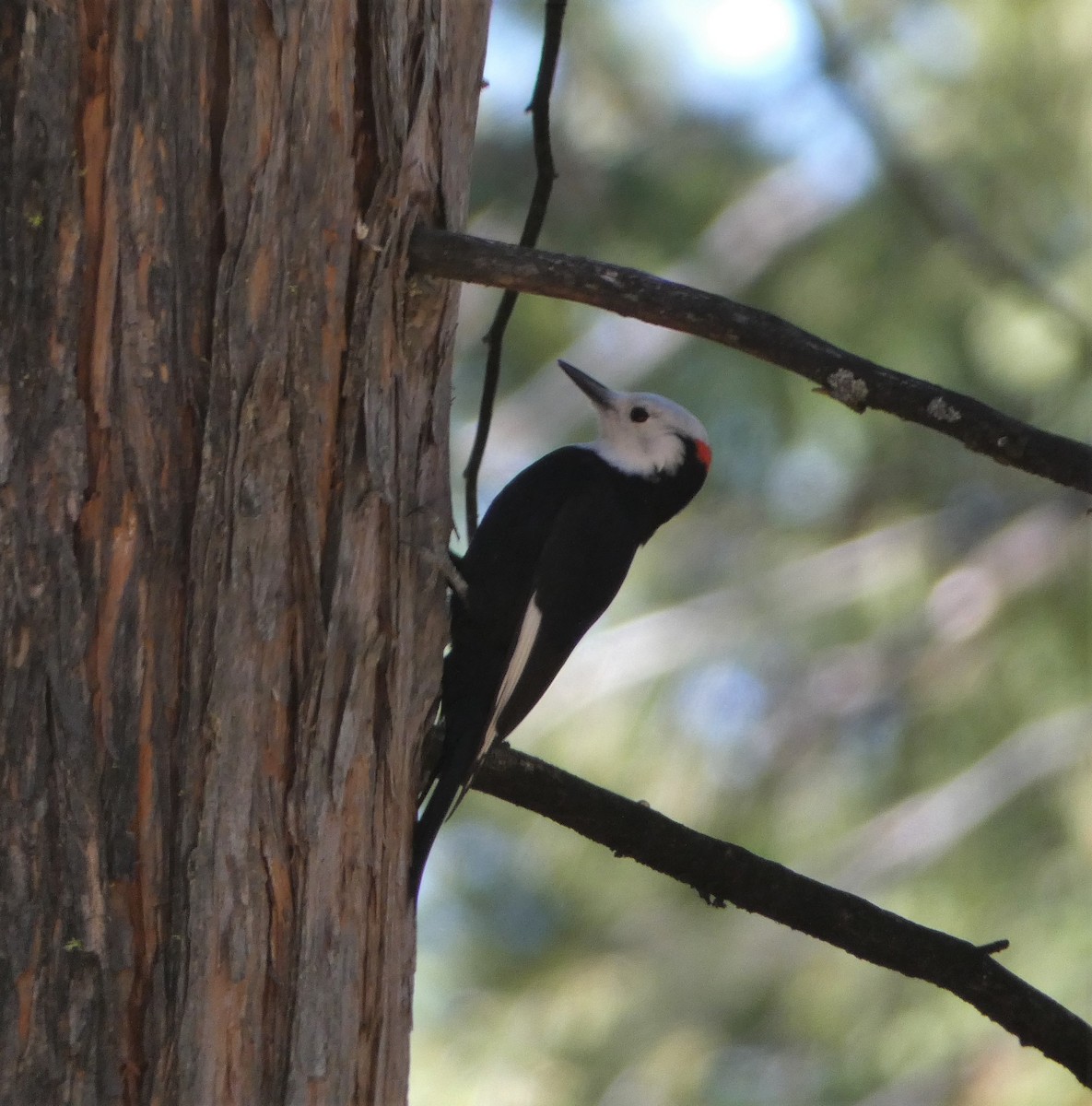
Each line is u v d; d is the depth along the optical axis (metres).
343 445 6.97
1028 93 19.55
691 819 19.69
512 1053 18.53
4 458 6.16
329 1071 6.57
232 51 6.61
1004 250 20.28
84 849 6.10
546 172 9.23
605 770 19.95
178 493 6.41
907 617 20.91
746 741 20.20
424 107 7.29
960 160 20.19
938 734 20.11
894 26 20.53
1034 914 18.31
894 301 20.44
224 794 6.40
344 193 6.99
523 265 7.00
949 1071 17.91
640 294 6.86
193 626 6.39
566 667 20.47
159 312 6.39
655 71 22.53
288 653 6.68
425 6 7.34
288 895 6.55
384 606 7.09
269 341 6.64
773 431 21.55
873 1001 18.42
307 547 6.76
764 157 22.05
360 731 6.92
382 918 7.02
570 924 19.70
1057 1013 8.41
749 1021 18.78
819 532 21.66
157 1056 6.16
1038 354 19.59
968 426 6.61
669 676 20.48
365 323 7.04
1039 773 19.30
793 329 6.76
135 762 6.22
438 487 7.83
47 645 6.13
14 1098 5.95
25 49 6.23
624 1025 18.66
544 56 9.00
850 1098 18.08
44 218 6.24
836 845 19.75
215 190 6.59
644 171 21.91
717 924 19.19
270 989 6.48
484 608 9.94
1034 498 21.06
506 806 19.83
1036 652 20.00
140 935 6.20
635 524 11.08
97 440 6.27
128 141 6.35
